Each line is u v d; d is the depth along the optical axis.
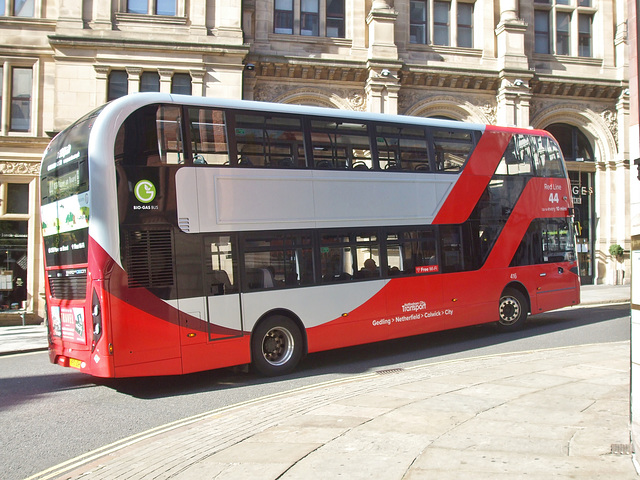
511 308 13.38
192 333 8.87
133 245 8.49
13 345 14.51
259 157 9.81
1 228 19.53
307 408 7.19
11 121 20.00
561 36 25.02
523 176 13.66
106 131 8.47
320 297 10.26
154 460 5.50
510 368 8.98
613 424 5.82
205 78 20.02
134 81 19.62
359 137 11.08
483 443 5.34
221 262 9.24
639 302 4.45
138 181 8.62
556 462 4.71
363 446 5.42
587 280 25.16
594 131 24.88
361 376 9.51
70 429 6.95
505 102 23.03
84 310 8.52
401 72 22.06
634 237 4.53
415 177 11.77
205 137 9.30
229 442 5.88
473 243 12.56
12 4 20.09
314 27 22.30
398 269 11.34
